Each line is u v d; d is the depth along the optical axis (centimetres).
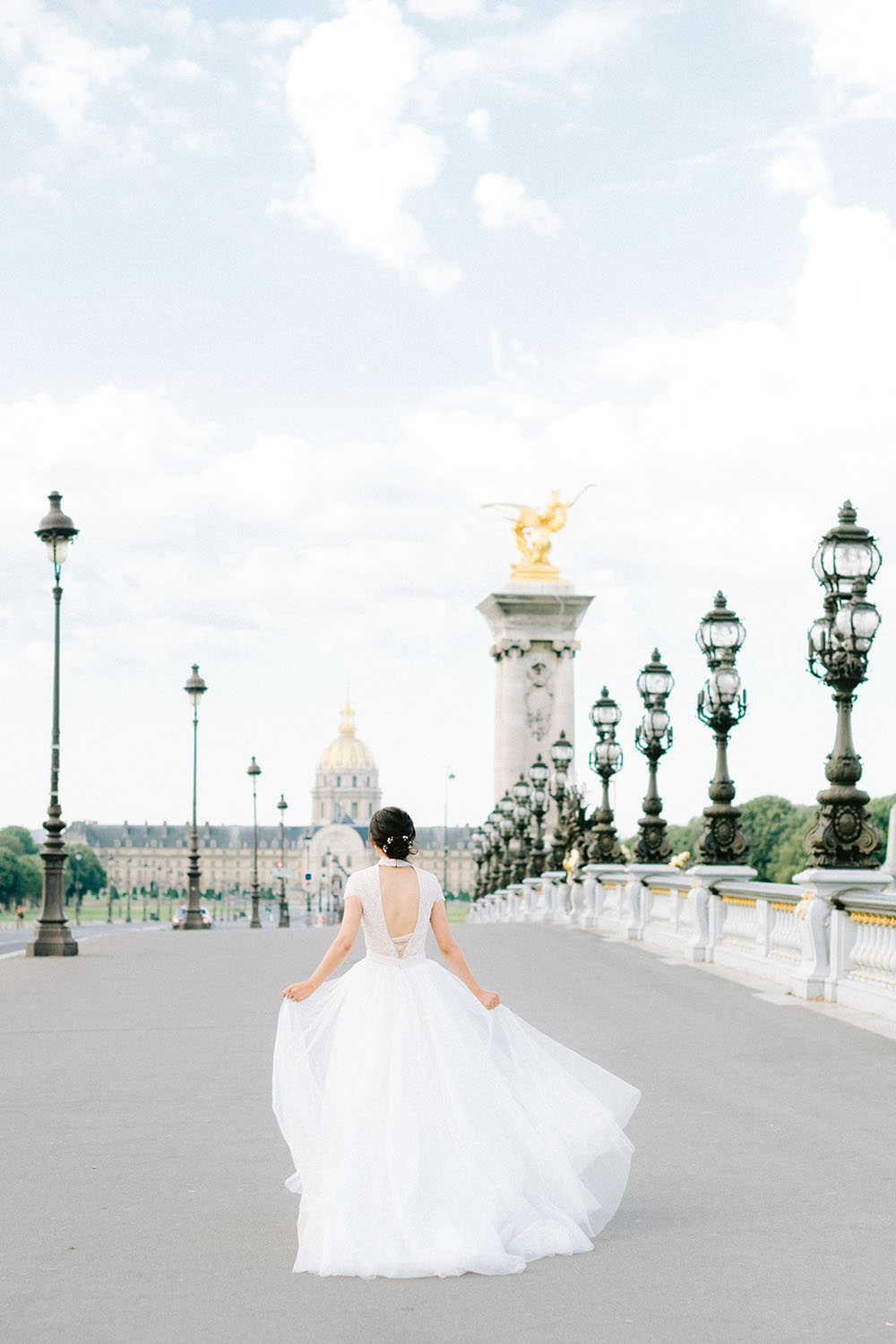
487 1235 679
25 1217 782
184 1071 1261
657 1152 928
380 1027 734
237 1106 1101
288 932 3391
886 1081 1171
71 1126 1026
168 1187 848
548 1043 784
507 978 1995
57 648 2917
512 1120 734
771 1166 888
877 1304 623
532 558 9181
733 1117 1036
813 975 1709
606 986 1884
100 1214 788
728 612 2277
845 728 1703
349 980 757
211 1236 744
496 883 6931
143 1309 623
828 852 1698
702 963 2197
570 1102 762
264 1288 654
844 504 1748
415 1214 686
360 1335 587
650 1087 1157
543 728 9056
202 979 2083
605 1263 689
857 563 1711
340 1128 711
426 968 756
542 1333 588
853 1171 872
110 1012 1691
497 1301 632
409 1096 714
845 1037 1410
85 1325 602
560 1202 730
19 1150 948
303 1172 720
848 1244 718
